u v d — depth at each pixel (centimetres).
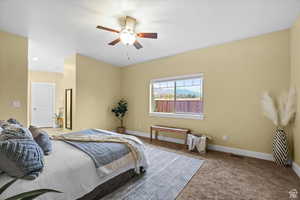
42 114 618
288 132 268
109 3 212
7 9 224
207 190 192
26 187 114
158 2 208
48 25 272
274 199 175
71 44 360
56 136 241
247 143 312
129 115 535
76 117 425
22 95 313
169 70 435
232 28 274
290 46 266
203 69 371
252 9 218
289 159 262
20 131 150
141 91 502
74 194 142
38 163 130
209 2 205
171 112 441
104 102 502
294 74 247
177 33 296
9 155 118
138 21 254
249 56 309
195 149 354
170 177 224
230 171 244
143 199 173
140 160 221
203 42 338
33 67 568
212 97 357
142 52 409
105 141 216
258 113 300
